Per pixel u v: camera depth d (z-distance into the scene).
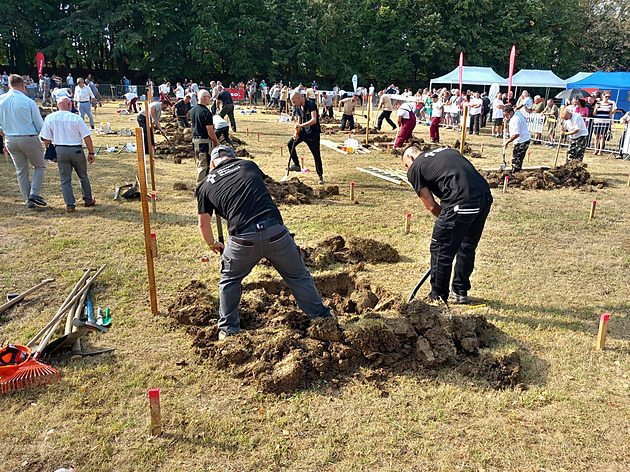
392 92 31.22
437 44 46.31
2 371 3.77
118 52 43.28
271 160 13.66
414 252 6.88
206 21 44.62
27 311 4.97
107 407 3.62
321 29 46.94
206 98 9.04
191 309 4.82
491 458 3.22
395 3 47.97
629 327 4.93
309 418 3.57
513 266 6.46
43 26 43.53
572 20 49.09
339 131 20.47
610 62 52.22
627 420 3.60
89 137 8.26
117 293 5.39
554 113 20.06
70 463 3.11
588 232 7.91
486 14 47.94
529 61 47.91
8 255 6.30
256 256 4.23
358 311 5.01
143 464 3.12
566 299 5.53
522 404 3.76
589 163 14.54
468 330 4.48
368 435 3.41
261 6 47.28
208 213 4.49
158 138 16.25
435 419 3.59
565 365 4.26
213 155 4.71
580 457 3.24
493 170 12.59
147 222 4.71
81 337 4.51
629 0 51.16
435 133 17.44
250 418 3.56
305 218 8.27
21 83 7.97
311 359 4.07
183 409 3.62
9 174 10.92
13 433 3.33
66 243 6.79
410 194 10.16
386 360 4.21
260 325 4.68
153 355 4.29
